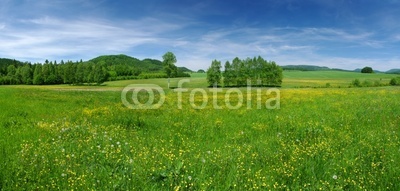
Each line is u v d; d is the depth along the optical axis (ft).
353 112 51.52
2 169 20.89
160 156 25.04
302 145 29.22
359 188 18.99
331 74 573.74
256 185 19.54
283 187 19.77
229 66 369.71
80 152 26.09
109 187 18.71
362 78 482.69
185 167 21.98
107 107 63.21
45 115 49.73
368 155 25.11
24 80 437.17
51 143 29.17
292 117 47.83
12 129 35.86
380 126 38.27
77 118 46.91
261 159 25.30
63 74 428.56
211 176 21.48
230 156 25.43
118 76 497.87
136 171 21.01
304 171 22.22
